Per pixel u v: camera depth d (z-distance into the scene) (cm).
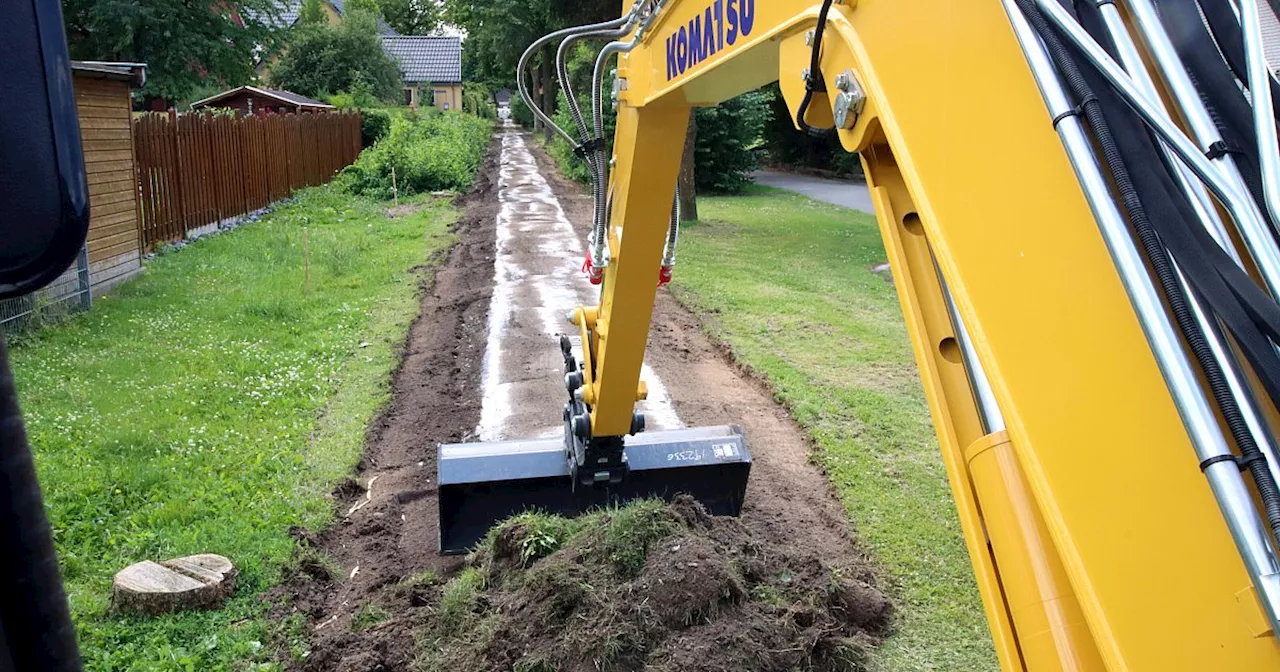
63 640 121
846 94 204
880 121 191
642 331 436
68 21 3089
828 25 216
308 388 790
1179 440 129
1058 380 146
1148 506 132
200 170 1552
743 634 399
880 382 840
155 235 1366
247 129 1811
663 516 452
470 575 473
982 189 163
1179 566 127
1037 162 153
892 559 525
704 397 812
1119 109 144
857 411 752
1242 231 127
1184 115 139
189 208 1504
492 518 513
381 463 665
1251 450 120
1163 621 128
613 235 425
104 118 1074
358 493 617
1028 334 151
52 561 120
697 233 1811
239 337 921
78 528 521
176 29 3144
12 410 116
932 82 177
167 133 1413
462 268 1366
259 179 1889
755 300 1159
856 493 607
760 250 1609
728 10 280
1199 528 126
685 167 1977
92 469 588
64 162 109
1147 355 134
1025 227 154
